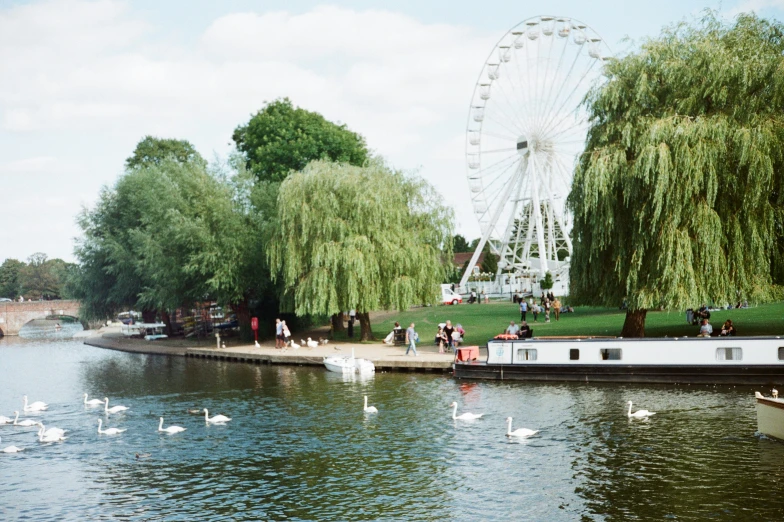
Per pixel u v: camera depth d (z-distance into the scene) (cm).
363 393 3944
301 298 5700
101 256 8606
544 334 5112
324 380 4466
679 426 2927
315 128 8638
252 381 4641
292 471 2625
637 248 3969
